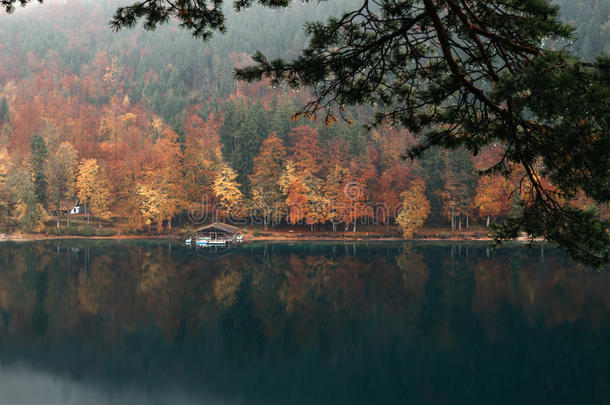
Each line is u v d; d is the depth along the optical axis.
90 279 44.88
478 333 29.05
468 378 23.02
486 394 21.17
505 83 4.69
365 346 27.64
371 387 22.39
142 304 36.50
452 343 27.62
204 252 63.31
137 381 23.42
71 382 23.48
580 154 4.96
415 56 6.70
